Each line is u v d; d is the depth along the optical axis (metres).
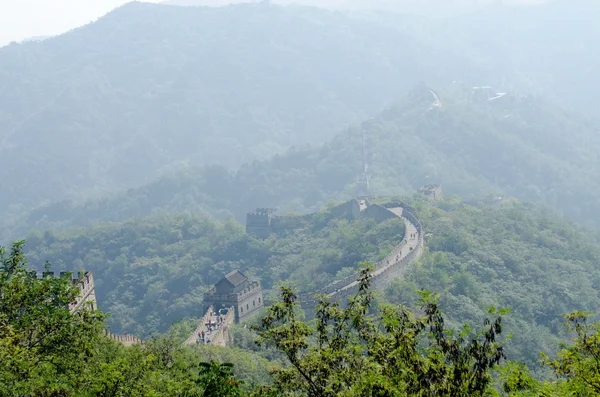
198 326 120.19
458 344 32.09
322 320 38.00
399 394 30.61
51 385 37.34
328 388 34.56
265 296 167.25
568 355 36.03
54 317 43.31
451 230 175.62
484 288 144.62
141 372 46.38
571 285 155.75
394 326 33.66
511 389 32.78
